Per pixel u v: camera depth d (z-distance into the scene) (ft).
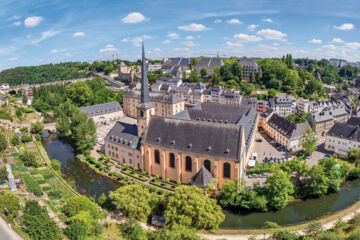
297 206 348.59
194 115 587.27
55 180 389.60
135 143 434.71
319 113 638.94
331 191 382.01
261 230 291.17
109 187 393.91
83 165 467.52
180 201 277.85
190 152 368.68
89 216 261.65
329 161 383.04
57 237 231.71
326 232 261.44
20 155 446.60
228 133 357.41
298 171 376.27
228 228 304.09
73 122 523.29
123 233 264.11
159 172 408.87
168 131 397.80
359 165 435.94
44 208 286.05
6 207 261.65
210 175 358.23
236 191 338.34
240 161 339.16
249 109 604.49
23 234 228.22
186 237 250.57
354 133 489.67
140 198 292.20
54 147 558.56
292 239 255.50
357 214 297.53
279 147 552.82
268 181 335.47
